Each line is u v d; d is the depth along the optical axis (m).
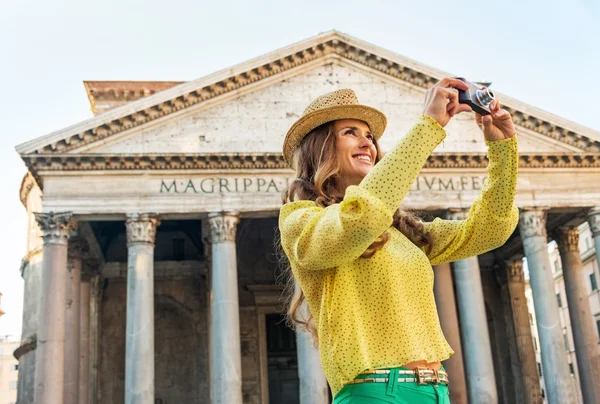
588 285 63.34
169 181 32.25
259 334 42.53
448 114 2.75
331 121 3.19
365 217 2.44
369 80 35.47
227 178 32.59
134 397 28.84
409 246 3.01
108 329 42.69
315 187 3.09
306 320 3.40
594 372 36.69
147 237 31.41
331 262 2.59
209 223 32.22
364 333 2.68
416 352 2.67
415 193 33.50
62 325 29.92
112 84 47.50
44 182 31.53
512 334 45.25
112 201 31.59
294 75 34.91
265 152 32.66
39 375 29.05
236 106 33.97
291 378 43.34
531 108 34.91
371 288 2.73
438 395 2.65
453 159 34.09
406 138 2.66
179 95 33.12
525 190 34.34
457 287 33.41
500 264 46.38
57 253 30.75
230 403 29.20
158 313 44.22
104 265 42.88
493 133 3.02
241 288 43.53
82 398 36.91
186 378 42.97
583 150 35.03
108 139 32.41
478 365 31.50
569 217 37.84
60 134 31.53
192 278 44.31
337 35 35.22
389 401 2.56
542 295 32.88
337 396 2.70
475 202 3.28
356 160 3.12
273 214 32.66
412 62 35.19
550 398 31.66
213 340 30.83
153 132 33.00
